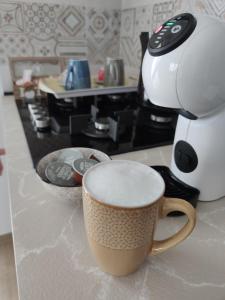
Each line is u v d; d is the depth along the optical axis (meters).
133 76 0.92
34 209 0.35
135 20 0.87
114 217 0.21
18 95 0.88
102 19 0.95
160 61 0.30
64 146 0.53
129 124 0.62
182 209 0.24
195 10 0.60
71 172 0.36
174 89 0.30
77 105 0.78
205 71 0.28
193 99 0.30
